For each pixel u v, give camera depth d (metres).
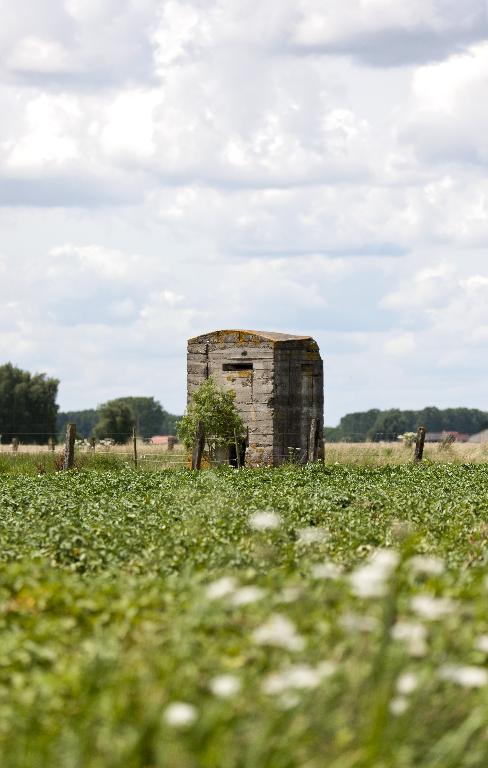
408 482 26.06
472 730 6.07
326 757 5.93
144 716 6.24
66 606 9.53
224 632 7.95
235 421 36.72
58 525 16.88
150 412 183.75
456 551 14.45
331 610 8.30
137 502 20.81
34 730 6.48
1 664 7.95
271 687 6.16
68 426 34.50
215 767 5.75
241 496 21.45
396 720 6.16
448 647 7.12
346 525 17.78
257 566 12.85
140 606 9.27
